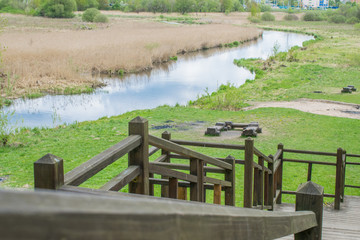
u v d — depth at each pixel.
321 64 37.22
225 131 16.69
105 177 9.91
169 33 64.25
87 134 14.80
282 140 15.05
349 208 7.73
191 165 3.99
